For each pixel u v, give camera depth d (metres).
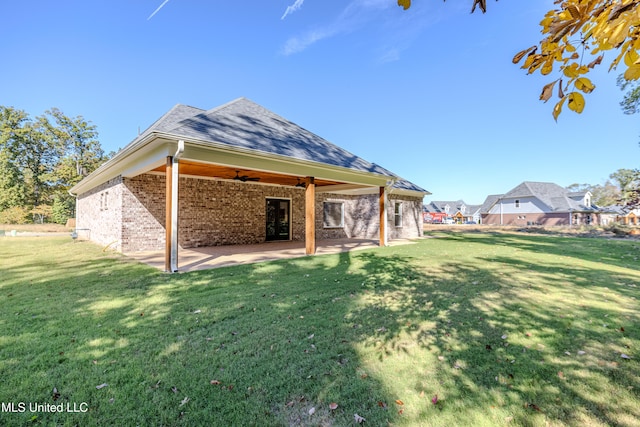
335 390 2.31
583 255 9.17
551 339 3.20
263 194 13.30
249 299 4.50
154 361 2.70
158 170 9.74
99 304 4.20
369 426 1.95
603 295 4.79
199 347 2.97
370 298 4.61
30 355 2.77
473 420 2.00
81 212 15.74
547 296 4.73
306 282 5.56
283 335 3.27
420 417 2.03
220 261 7.89
